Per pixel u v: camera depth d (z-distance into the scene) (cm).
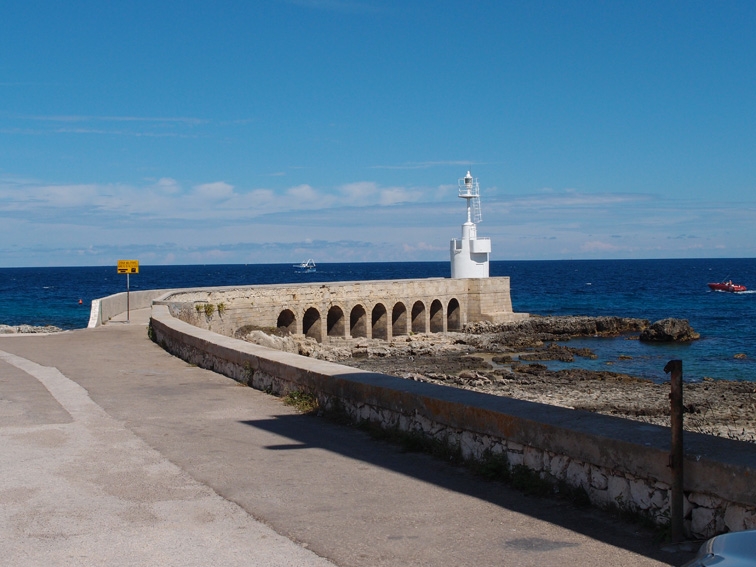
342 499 737
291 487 776
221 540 623
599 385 3359
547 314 8181
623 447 679
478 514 695
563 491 738
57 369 1655
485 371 3862
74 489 761
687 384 3394
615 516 687
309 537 632
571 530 653
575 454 726
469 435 864
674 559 588
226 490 764
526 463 788
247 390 1379
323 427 1062
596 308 8988
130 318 3212
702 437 689
